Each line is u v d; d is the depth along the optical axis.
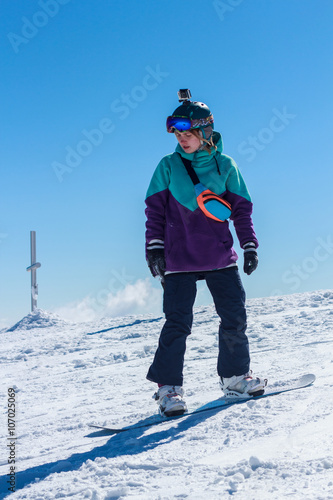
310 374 3.19
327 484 1.54
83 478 1.99
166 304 3.01
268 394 2.93
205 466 1.88
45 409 4.00
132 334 8.38
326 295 9.02
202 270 3.01
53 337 9.80
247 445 2.07
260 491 1.57
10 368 6.93
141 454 2.18
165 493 1.67
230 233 3.15
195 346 6.09
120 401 3.86
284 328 6.35
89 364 6.27
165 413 2.89
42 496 1.86
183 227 3.04
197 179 3.06
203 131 3.04
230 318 3.06
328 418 2.25
